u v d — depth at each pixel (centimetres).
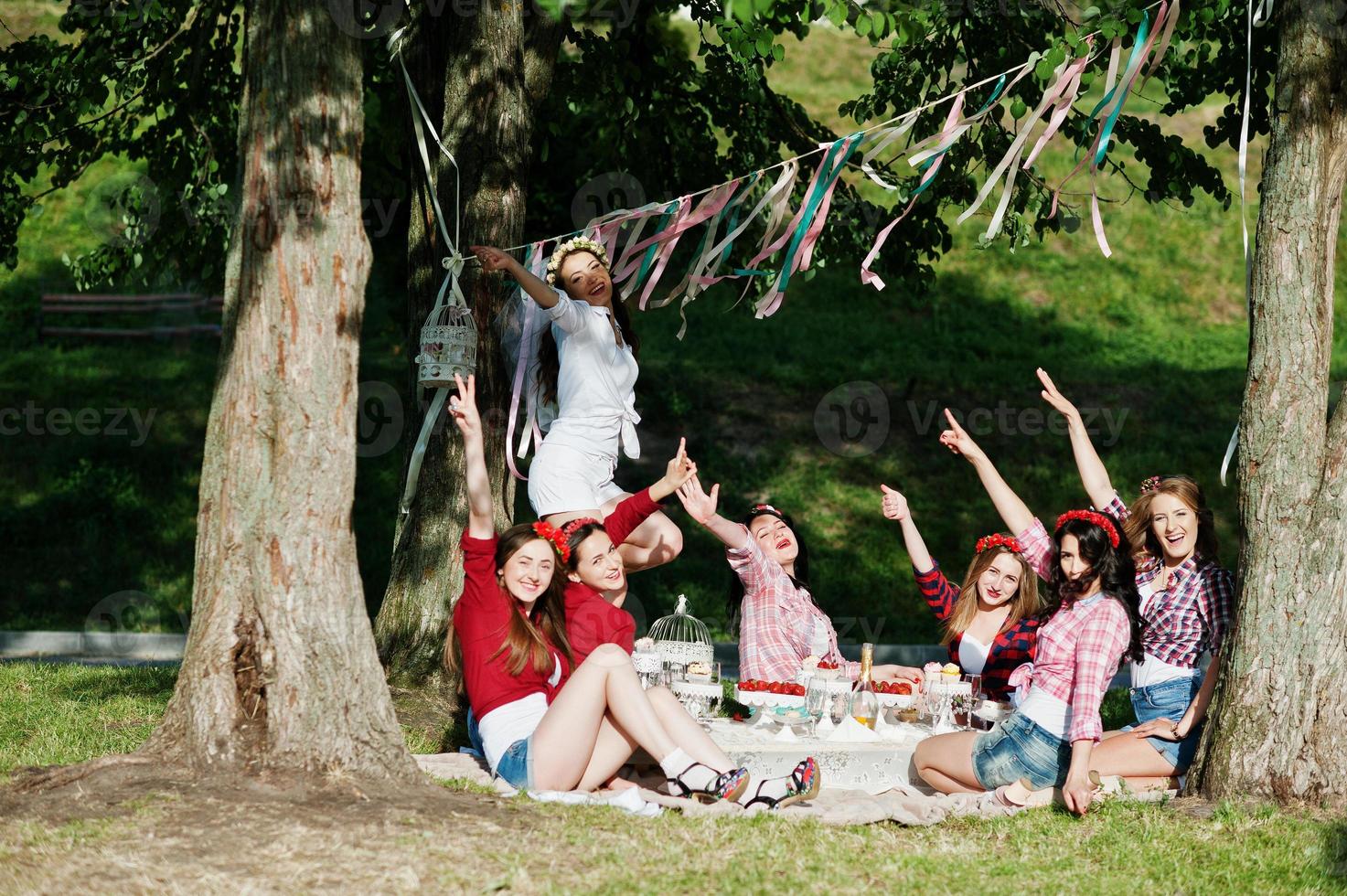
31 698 678
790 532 588
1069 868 393
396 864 338
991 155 830
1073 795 452
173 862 331
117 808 370
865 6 565
